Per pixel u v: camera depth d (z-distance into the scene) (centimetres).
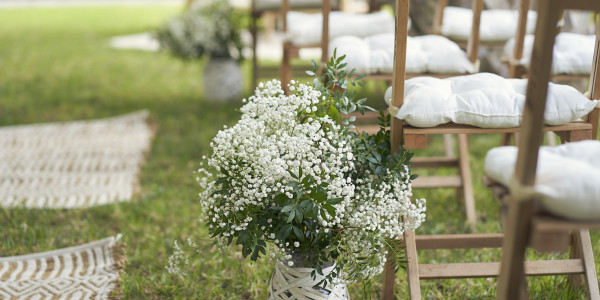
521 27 222
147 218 275
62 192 306
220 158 162
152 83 564
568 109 161
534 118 112
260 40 740
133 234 258
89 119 449
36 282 215
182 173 332
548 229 114
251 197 154
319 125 164
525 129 115
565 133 170
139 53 730
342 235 167
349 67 216
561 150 133
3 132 414
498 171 130
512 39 239
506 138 258
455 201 284
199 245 243
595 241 240
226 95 480
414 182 266
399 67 163
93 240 254
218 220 164
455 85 176
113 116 456
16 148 379
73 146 382
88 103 495
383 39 231
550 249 117
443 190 299
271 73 470
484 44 272
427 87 169
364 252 168
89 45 796
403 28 160
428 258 233
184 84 557
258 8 390
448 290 212
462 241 191
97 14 1201
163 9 1302
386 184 169
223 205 162
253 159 158
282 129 167
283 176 158
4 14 1212
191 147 376
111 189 309
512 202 119
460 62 216
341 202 160
